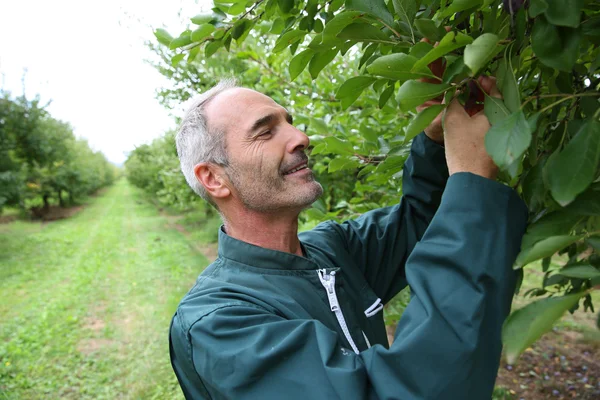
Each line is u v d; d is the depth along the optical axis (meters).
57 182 23.03
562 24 0.51
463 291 0.65
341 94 0.83
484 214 0.68
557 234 0.59
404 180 1.18
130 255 10.55
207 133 1.05
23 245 12.79
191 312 0.90
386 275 1.25
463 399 0.62
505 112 0.63
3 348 5.08
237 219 1.09
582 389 3.30
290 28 1.00
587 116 0.62
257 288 0.95
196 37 1.01
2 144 15.00
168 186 8.83
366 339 1.02
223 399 0.78
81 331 5.61
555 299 0.47
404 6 0.74
